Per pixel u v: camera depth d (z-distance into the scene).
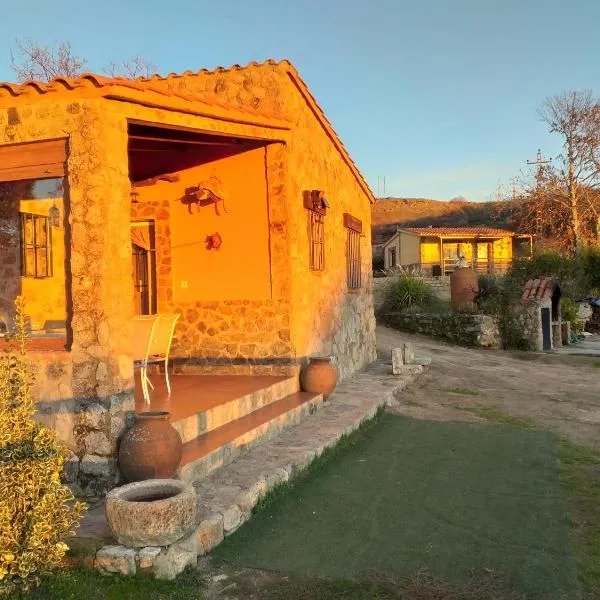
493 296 19.64
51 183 5.16
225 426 6.46
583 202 32.31
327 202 9.45
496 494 5.66
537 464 6.65
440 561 4.26
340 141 10.88
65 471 4.94
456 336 19.23
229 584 3.90
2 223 5.34
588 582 3.96
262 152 8.55
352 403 8.99
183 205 8.91
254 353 8.66
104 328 4.89
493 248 42.25
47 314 5.15
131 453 4.65
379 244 50.81
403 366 12.88
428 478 6.12
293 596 3.77
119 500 3.93
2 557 3.35
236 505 4.71
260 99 8.49
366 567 4.16
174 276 8.98
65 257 5.05
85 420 4.91
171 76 8.96
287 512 5.11
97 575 3.84
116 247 5.01
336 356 10.77
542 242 32.66
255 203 8.60
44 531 3.48
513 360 16.36
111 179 4.99
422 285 23.02
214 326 8.82
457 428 8.35
